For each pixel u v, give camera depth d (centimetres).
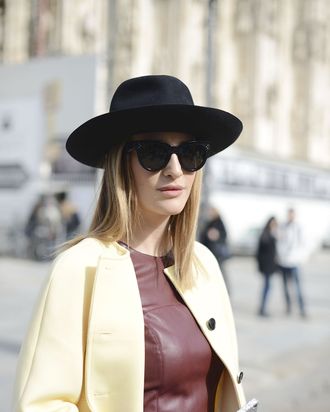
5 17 3634
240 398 205
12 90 2281
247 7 4550
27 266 2031
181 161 195
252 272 2183
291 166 2773
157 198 196
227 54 4525
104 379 171
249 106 4544
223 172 2423
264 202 2608
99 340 172
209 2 1520
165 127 194
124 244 200
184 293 202
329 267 2558
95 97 2130
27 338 174
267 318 1223
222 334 208
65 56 2188
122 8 3641
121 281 179
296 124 5391
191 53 4022
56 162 2189
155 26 3972
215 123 202
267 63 4628
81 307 177
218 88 4378
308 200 2875
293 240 1278
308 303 1469
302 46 5394
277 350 913
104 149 203
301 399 649
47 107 2208
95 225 203
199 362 193
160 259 205
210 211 1381
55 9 3553
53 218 2172
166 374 181
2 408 572
